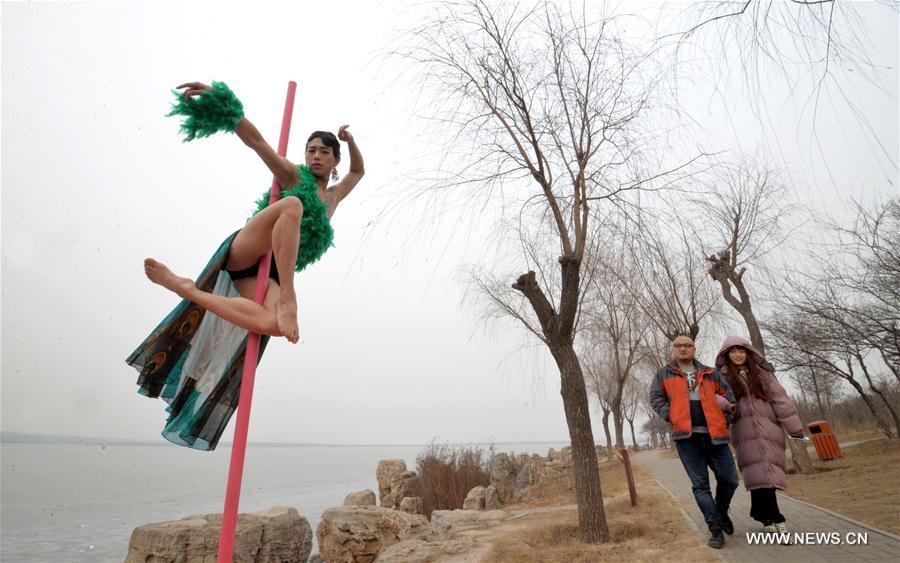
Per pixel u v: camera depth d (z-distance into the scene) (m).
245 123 2.59
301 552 7.75
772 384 5.16
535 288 7.12
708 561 4.60
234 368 2.77
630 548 5.52
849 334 10.26
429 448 18.70
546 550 5.98
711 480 11.78
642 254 8.13
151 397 2.57
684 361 5.67
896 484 7.78
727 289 12.13
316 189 2.83
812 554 4.43
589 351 21.34
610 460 24.78
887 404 16.52
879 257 8.70
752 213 11.97
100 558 15.26
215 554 6.65
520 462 21.77
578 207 6.97
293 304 2.39
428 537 8.12
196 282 2.52
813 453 16.75
